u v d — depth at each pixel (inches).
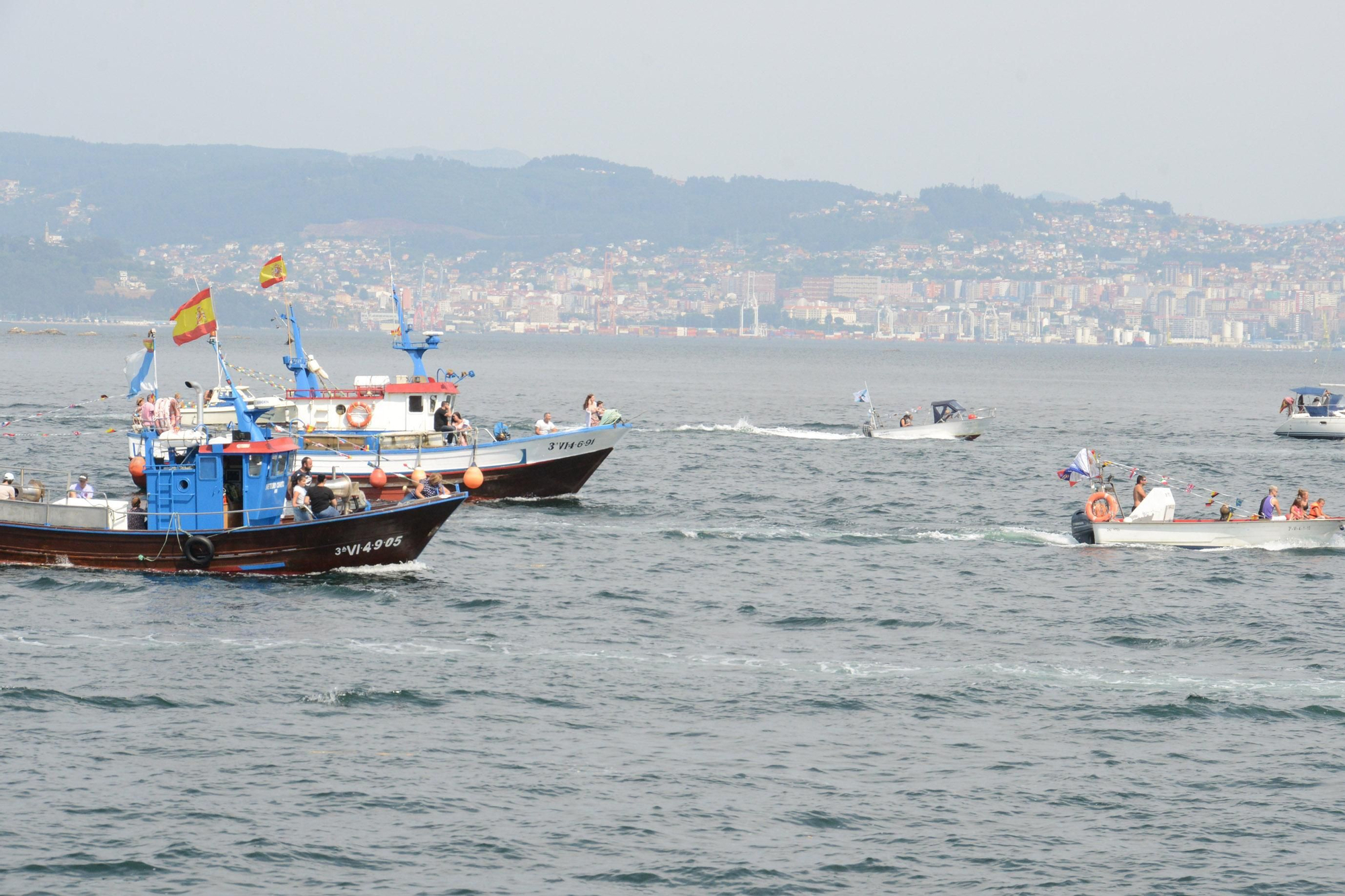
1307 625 5871.1
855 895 3385.8
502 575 6545.3
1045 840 3690.9
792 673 5049.2
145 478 6604.3
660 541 7657.5
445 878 3415.4
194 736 4232.3
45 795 3784.5
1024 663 5251.0
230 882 3368.6
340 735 4279.0
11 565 6166.3
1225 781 4092.0
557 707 4591.5
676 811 3801.7
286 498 6525.6
